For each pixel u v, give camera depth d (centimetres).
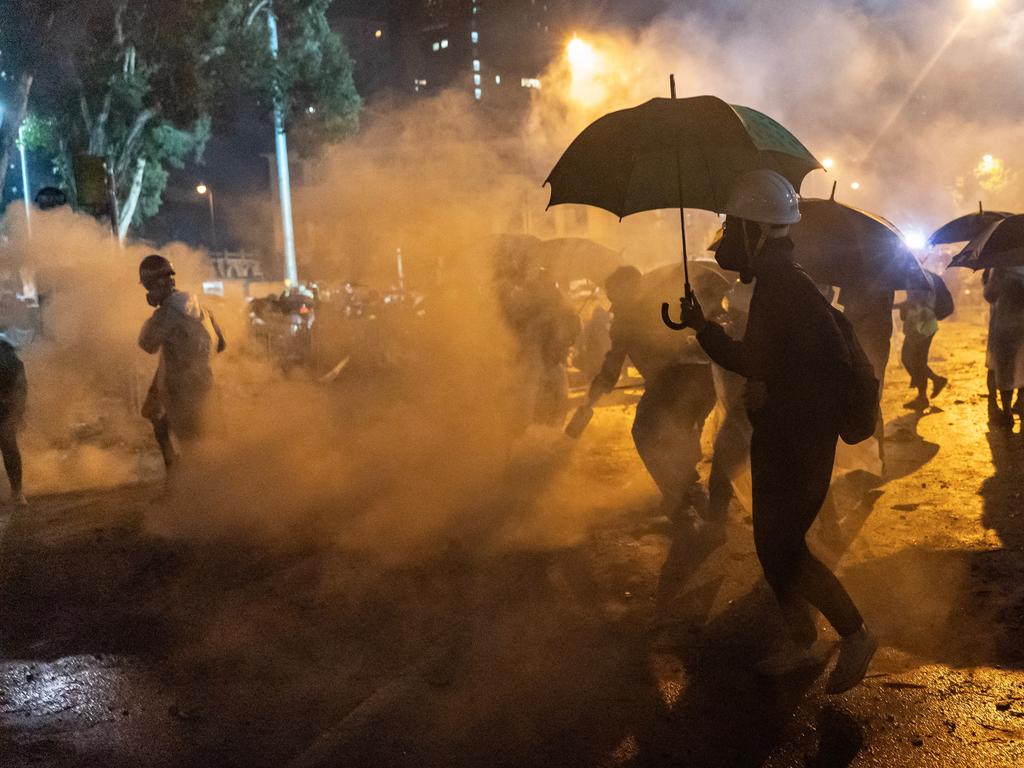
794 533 415
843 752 372
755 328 412
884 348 800
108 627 554
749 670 450
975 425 1046
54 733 423
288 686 461
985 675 430
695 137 486
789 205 414
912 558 598
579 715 415
